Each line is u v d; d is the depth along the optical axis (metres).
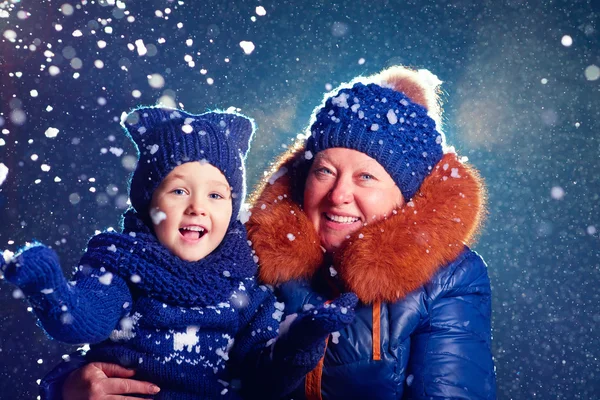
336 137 1.84
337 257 1.81
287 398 1.78
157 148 1.77
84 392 1.66
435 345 1.76
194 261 1.75
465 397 1.71
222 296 1.75
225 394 1.72
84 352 1.90
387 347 1.74
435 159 1.90
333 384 1.75
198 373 1.70
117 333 1.70
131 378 1.71
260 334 1.75
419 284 1.76
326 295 1.85
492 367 1.81
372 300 1.77
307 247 1.85
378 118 1.84
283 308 1.83
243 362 1.77
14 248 5.06
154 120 1.89
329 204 1.84
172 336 1.70
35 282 1.36
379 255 1.74
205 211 1.75
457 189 1.85
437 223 1.79
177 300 1.70
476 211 1.87
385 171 1.83
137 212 1.83
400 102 1.89
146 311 1.69
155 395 1.69
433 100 2.07
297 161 1.99
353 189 1.82
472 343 1.78
